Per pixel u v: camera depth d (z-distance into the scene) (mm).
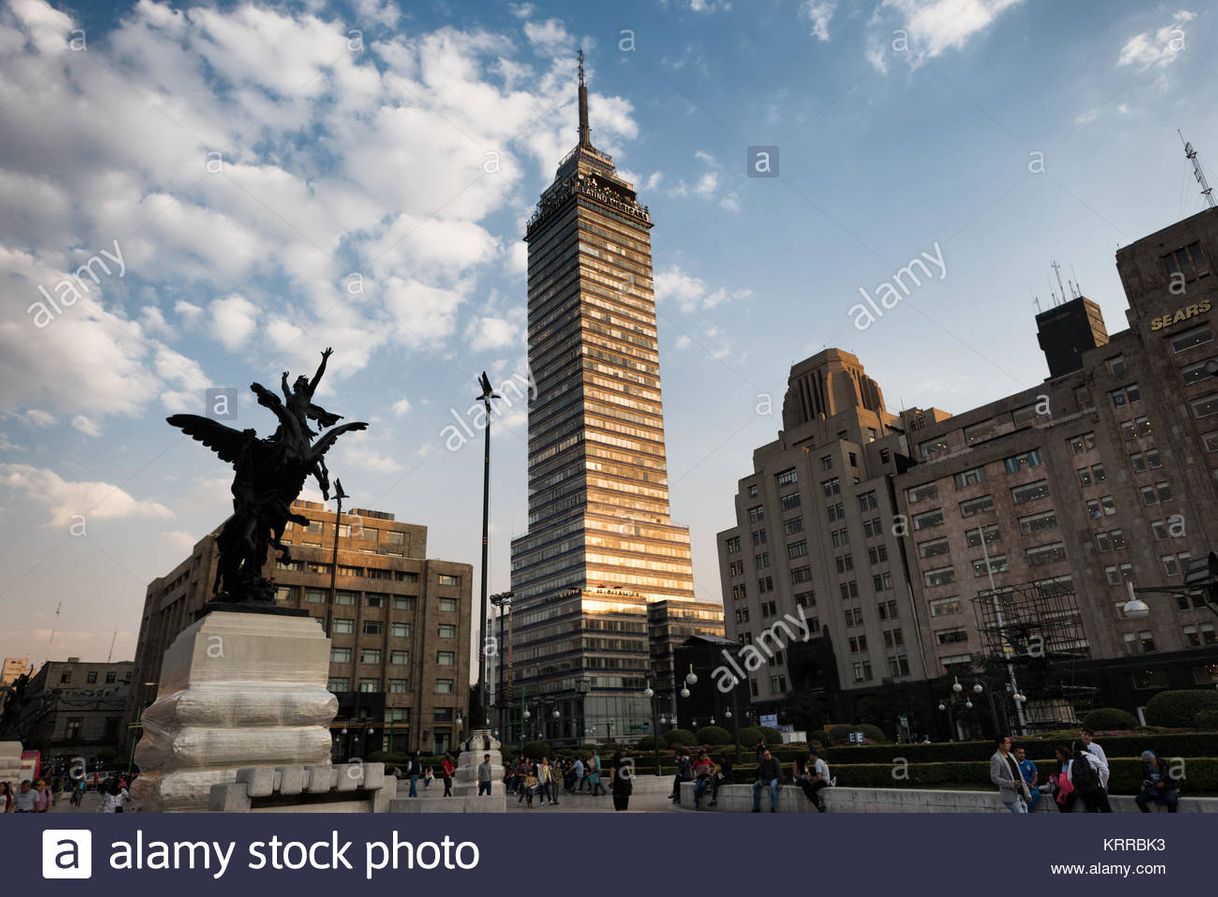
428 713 78438
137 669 93875
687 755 31734
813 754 23875
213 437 15258
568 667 137000
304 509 83625
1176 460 58375
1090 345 75938
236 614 13203
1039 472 68375
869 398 100250
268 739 12258
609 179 182000
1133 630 59031
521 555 161625
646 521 154625
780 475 90625
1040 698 47656
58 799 36125
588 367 158125
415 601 82625
